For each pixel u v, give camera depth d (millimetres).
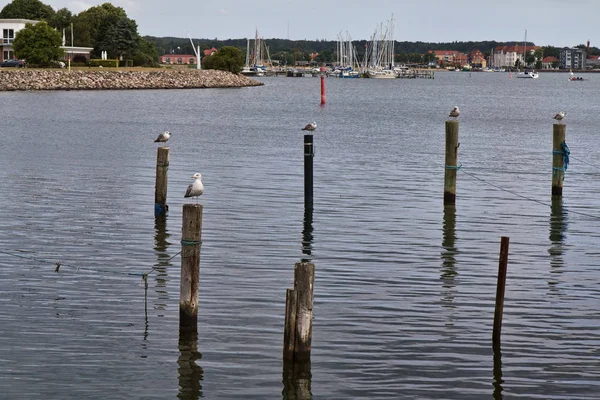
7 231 44625
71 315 31484
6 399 24781
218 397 25375
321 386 26109
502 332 30516
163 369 27078
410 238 44938
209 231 45562
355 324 31078
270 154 81000
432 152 85688
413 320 31641
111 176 64312
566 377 26938
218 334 29828
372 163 75188
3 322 30531
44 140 92250
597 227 48531
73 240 42938
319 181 63375
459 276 37594
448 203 54406
